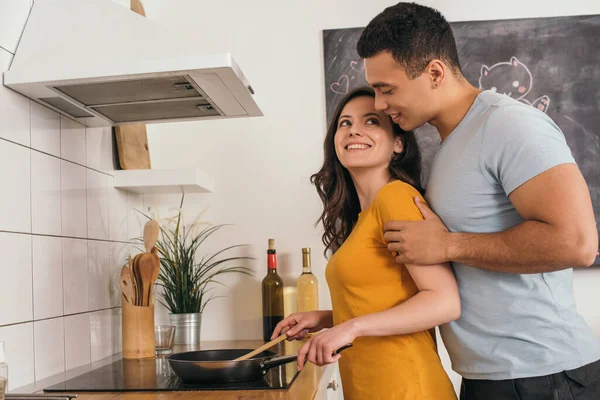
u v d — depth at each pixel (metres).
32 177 1.61
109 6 1.58
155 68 1.47
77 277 1.84
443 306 1.28
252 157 2.59
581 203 1.16
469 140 1.31
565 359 1.24
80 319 1.85
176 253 2.41
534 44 2.56
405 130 1.46
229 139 2.60
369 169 1.57
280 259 2.55
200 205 2.58
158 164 2.60
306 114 2.59
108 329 2.06
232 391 1.38
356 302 1.43
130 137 2.28
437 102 1.38
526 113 1.25
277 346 2.15
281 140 2.59
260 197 2.58
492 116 1.28
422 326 1.28
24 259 1.55
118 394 1.39
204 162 2.60
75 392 1.42
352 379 1.43
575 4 2.57
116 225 2.19
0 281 1.44
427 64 1.36
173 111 1.83
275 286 2.39
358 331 1.26
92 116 1.84
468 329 1.33
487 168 1.28
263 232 2.56
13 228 1.50
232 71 1.48
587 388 1.24
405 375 1.34
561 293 1.28
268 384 1.44
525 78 2.55
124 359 1.92
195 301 2.39
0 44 1.49
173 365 1.46
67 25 1.59
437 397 1.34
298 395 1.32
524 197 1.20
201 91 1.63
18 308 1.51
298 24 2.62
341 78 2.58
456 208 1.33
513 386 1.26
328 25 2.62
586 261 1.15
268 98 2.60
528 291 1.26
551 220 1.16
